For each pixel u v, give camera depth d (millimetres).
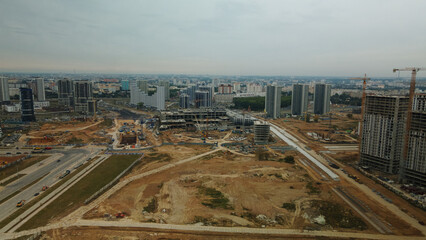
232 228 143125
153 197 178125
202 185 197625
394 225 147375
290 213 159000
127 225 144625
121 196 179375
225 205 168125
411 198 177375
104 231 139000
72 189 190250
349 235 138125
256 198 177250
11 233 137375
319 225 147000
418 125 191750
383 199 177750
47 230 140000
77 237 134000
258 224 147625
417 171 195375
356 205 168875
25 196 179375
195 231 139875
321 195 182000
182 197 178500
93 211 159125
